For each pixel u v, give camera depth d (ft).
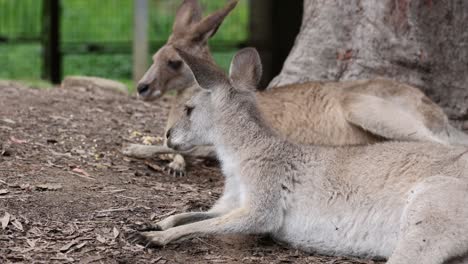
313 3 47.03
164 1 87.04
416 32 43.98
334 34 45.75
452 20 44.04
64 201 33.65
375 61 44.62
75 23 87.30
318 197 31.14
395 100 40.24
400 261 27.07
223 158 32.73
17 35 82.23
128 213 33.32
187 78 42.83
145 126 48.01
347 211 30.66
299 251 31.53
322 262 30.37
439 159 30.27
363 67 44.91
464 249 27.25
